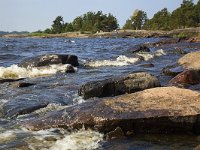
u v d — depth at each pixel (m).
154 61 21.62
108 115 7.52
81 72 16.89
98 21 150.12
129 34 115.88
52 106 9.68
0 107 9.80
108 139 7.08
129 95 8.40
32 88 12.42
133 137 7.18
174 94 8.27
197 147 6.35
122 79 10.61
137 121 7.37
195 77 12.23
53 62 18.02
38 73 16.47
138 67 18.08
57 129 7.57
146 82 10.56
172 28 132.00
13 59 22.89
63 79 14.39
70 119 7.67
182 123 7.39
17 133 7.41
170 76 14.29
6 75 16.02
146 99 8.09
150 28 147.50
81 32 145.25
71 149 6.55
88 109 7.88
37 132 7.47
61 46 43.38
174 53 26.58
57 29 164.50
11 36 142.12
